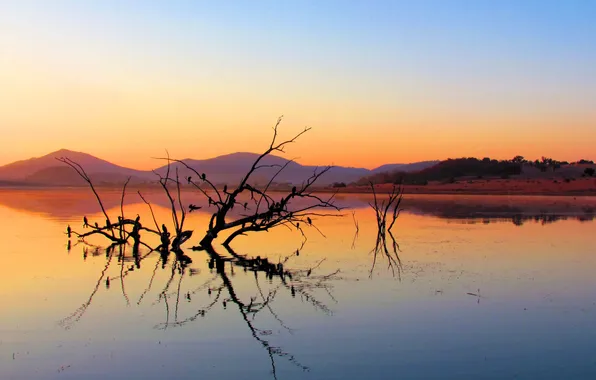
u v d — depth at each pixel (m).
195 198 84.88
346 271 18.64
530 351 10.17
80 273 18.45
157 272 18.72
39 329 11.73
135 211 50.22
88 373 9.24
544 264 19.77
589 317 12.48
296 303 13.97
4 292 15.37
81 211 50.03
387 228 34.22
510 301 14.00
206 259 21.81
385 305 13.66
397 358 9.83
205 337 11.16
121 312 13.19
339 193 117.19
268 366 9.48
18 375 9.13
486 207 58.34
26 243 26.42
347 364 9.56
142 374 9.18
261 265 20.14
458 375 9.02
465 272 18.19
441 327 11.73
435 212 49.84
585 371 9.16
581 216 44.19
